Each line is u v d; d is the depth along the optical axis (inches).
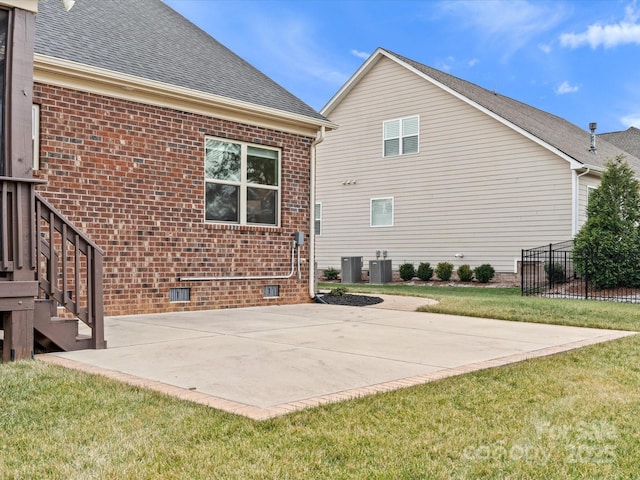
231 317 346.3
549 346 257.1
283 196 429.1
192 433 131.8
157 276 356.5
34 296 212.7
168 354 227.8
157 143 356.2
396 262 800.3
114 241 336.5
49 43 325.7
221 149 393.1
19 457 117.3
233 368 203.3
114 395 161.2
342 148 860.6
